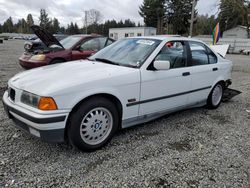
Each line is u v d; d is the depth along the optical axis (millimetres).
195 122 4070
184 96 3916
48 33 6859
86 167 2557
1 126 3467
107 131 3012
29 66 6836
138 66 3264
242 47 29547
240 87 7250
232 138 3477
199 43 4297
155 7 44969
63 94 2523
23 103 2676
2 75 7301
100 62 3533
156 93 3418
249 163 2791
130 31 39875
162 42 3592
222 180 2445
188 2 42625
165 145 3148
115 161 2701
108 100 2947
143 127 3729
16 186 2201
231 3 29875
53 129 2514
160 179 2412
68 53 6926
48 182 2281
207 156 2912
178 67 3777
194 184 2361
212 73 4438
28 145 2961
